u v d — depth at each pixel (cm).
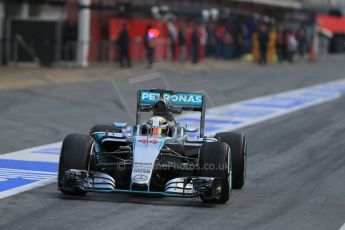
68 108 9044
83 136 4309
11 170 5262
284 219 3938
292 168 5716
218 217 3919
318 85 13750
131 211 3978
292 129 8075
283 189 4844
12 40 14450
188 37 18700
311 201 4456
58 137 6944
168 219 3822
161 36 17550
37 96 10038
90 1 15788
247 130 7900
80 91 10788
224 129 7862
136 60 17112
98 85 11631
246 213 4053
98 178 4172
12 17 14725
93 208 4031
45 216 3828
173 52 17712
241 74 15312
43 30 14662
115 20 16650
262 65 18525
